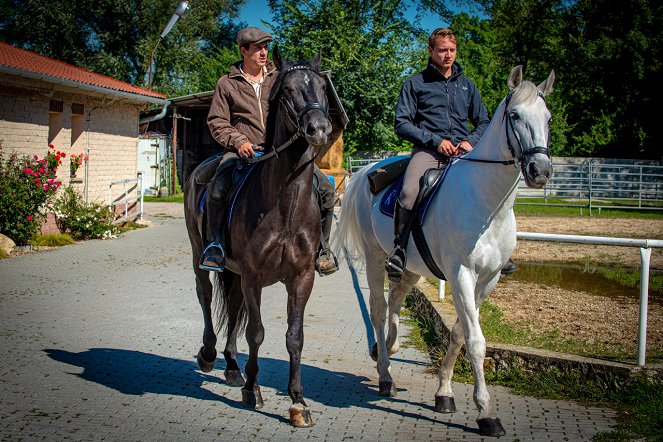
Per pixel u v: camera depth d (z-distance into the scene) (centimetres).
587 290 1020
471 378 574
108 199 1677
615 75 3400
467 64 3938
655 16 3347
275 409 497
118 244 1372
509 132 434
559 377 541
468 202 462
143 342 678
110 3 3894
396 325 584
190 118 2955
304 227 466
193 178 598
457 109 553
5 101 1278
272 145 468
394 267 511
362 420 475
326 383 563
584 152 3525
